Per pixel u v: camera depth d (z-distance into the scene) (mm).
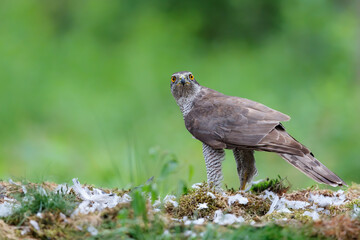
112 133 17375
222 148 8188
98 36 25234
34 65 21312
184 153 15008
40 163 14914
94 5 25922
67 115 18734
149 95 19844
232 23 25500
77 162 14766
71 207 6379
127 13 25859
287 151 7543
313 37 22094
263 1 25172
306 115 16891
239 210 6914
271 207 6965
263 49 23609
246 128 8031
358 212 6430
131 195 6324
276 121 7961
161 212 6480
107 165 13875
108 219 6047
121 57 23141
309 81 20781
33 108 19344
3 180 7891
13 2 24234
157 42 23328
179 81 9008
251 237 5523
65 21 26688
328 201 7164
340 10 23719
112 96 20031
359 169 13430
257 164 14039
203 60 23391
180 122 17312
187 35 24516
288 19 22672
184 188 7203
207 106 8641
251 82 20953
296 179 12805
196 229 5785
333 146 15523
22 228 5953
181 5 25781
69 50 23141
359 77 20969
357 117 16359
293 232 5629
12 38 22688
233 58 23297
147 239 5559
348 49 21531
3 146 16500
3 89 19703
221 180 8398
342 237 5629
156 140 15914
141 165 9141
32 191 6480
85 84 21141
